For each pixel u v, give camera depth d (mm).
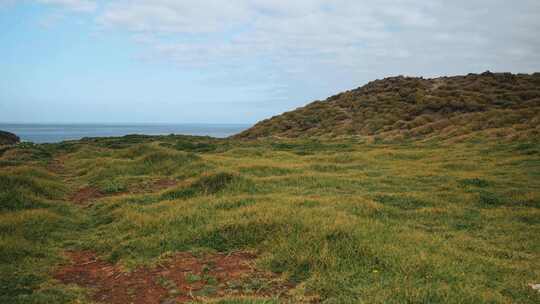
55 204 11914
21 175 13898
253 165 17125
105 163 18422
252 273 7008
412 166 18609
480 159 19719
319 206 10516
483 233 9461
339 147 27656
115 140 31516
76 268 7688
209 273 7066
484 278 6695
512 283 6531
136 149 21078
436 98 41062
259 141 32375
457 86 46656
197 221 9609
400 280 6402
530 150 20484
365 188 13945
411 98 43250
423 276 6625
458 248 8312
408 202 11930
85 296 6375
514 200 12062
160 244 8508
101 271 7500
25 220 9734
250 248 8078
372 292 6000
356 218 9391
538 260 7797
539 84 44125
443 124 33031
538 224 10039
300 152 25312
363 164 19203
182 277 6945
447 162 19234
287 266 7105
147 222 9773
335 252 7340
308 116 46188
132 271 7289
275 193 12539
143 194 13469
